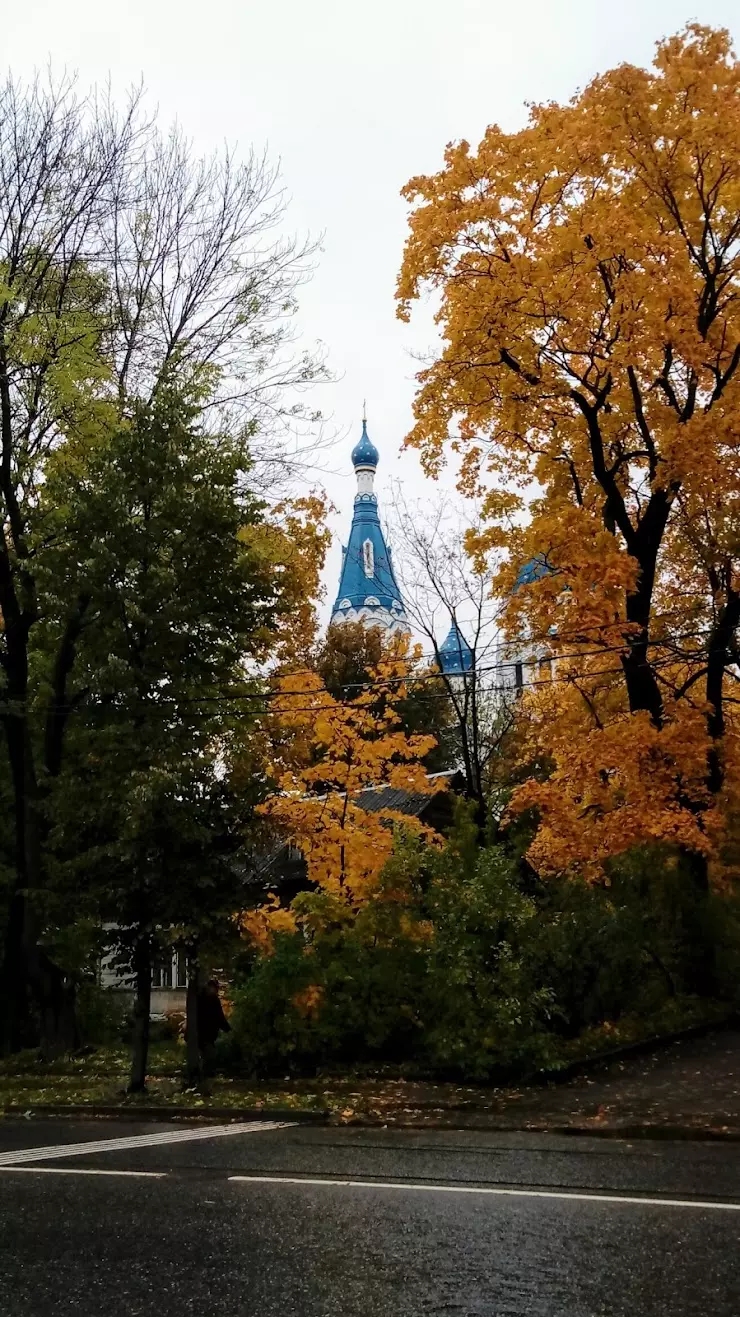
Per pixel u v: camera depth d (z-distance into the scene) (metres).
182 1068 15.71
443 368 18.17
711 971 18.62
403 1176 7.67
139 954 13.92
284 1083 13.77
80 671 15.48
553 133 16.73
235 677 17.23
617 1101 11.07
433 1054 13.53
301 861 26.70
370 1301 4.78
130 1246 5.86
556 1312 4.61
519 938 13.96
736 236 18.16
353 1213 6.46
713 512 18.34
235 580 15.84
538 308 16.50
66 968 18.34
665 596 21.81
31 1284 5.18
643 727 16.59
